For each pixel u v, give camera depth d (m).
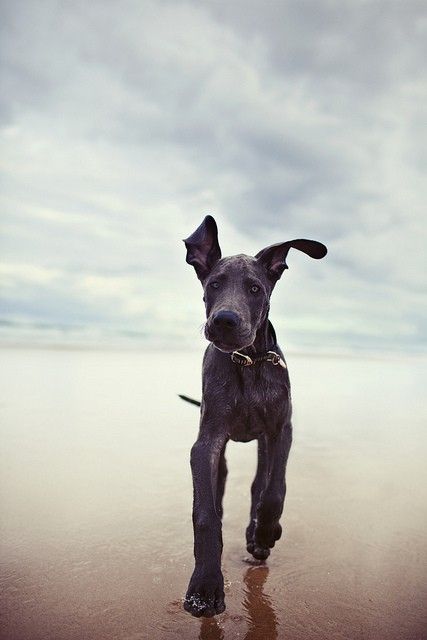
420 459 1.47
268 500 0.89
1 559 0.88
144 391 2.21
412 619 0.77
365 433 1.72
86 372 2.61
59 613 0.75
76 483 1.20
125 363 3.05
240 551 0.96
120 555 0.91
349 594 0.82
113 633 0.72
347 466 1.39
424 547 0.97
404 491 1.23
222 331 0.86
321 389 2.49
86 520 1.03
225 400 0.93
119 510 1.08
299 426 1.77
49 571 0.85
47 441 1.47
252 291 0.95
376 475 1.33
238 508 1.14
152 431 1.64
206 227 1.00
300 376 2.88
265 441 1.03
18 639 0.70
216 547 0.77
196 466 0.86
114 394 2.12
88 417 1.75
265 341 0.97
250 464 1.43
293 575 0.88
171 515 1.07
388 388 2.64
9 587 0.80
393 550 0.95
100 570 0.86
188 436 1.61
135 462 1.35
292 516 1.08
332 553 0.94
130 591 0.81
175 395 2.17
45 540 0.94
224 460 1.02
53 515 1.04
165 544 0.95
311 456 1.46
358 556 0.93
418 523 1.06
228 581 0.85
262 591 0.83
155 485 1.21
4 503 1.08
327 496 1.18
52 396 2.01
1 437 1.48
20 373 2.47
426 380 3.02
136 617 0.75
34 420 1.67
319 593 0.83
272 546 0.91
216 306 0.90
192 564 0.89
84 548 0.92
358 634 0.73
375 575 0.88
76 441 1.49
